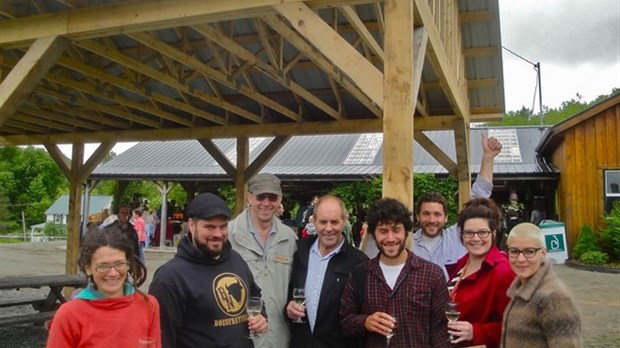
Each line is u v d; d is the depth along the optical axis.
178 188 21.41
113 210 18.86
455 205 13.66
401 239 2.44
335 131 8.57
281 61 6.55
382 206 2.47
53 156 10.62
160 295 2.21
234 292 2.36
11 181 37.88
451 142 17.19
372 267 2.52
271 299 2.74
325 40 3.75
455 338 2.37
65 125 10.15
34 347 5.64
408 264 2.46
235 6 3.95
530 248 2.15
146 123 9.49
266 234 2.87
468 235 2.57
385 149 3.56
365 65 3.67
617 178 13.32
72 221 10.27
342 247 2.73
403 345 2.36
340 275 2.67
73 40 4.63
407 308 2.39
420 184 14.09
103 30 4.39
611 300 8.41
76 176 10.42
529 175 14.58
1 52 4.88
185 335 2.25
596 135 13.49
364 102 7.13
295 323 2.73
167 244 18.72
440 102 7.93
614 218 12.41
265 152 9.20
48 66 4.55
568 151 13.65
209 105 8.98
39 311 6.51
